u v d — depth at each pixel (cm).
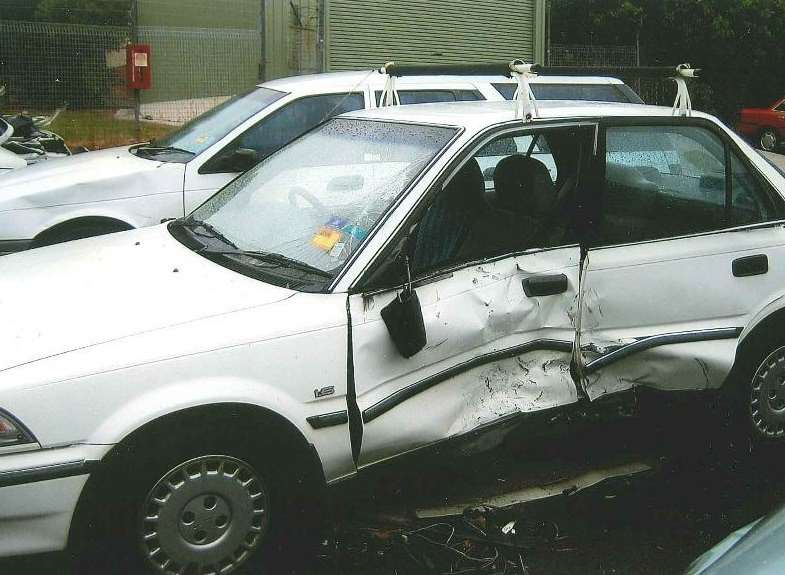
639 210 387
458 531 362
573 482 411
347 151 396
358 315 322
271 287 329
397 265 330
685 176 400
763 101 2906
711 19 2709
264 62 1672
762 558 208
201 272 345
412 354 323
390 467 337
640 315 382
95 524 289
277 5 1686
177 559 304
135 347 294
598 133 382
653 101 1780
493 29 2012
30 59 1474
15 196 627
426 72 444
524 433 361
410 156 363
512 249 359
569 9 2750
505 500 394
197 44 1603
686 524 375
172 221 435
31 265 375
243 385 302
